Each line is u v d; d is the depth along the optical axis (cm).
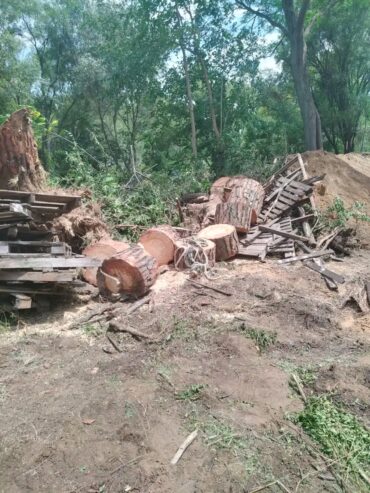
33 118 1412
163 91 2319
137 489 320
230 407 410
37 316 616
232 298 670
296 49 2259
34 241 713
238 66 2309
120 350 514
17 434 374
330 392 432
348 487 326
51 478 330
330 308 644
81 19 2583
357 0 2505
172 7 2142
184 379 452
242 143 2188
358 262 911
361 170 1670
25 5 2397
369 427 385
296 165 1329
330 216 1073
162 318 592
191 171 1538
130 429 375
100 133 2708
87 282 739
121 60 2234
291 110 2752
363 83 2931
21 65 2166
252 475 334
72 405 411
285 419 397
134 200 1132
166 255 816
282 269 825
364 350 524
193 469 337
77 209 830
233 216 960
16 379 458
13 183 771
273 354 513
